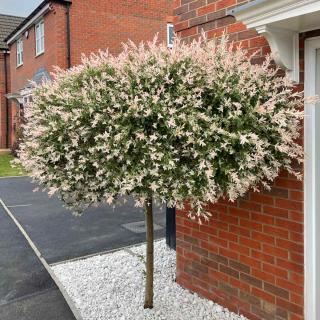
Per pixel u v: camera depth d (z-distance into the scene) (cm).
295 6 221
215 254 347
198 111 244
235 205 324
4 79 2075
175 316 329
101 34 1377
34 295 387
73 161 267
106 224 665
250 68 263
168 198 242
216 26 330
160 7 1507
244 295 321
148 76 253
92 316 336
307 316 277
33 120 312
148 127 247
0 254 519
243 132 237
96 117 249
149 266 336
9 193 997
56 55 1309
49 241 575
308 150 270
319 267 272
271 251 296
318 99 254
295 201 277
